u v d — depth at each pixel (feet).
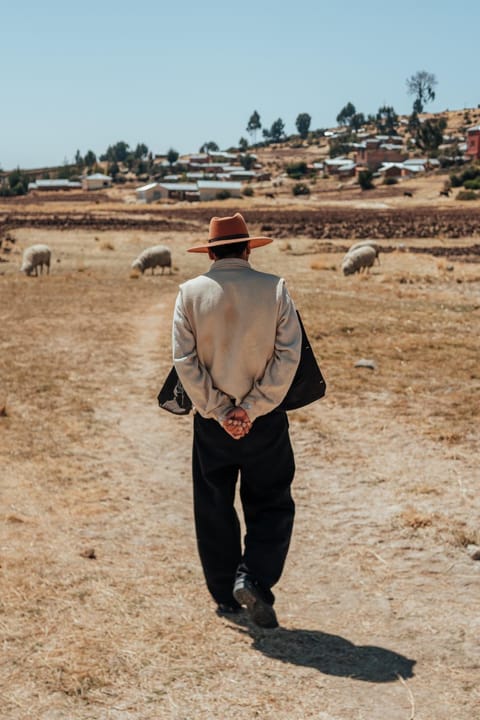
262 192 460.55
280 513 11.84
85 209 298.35
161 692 9.96
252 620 12.03
